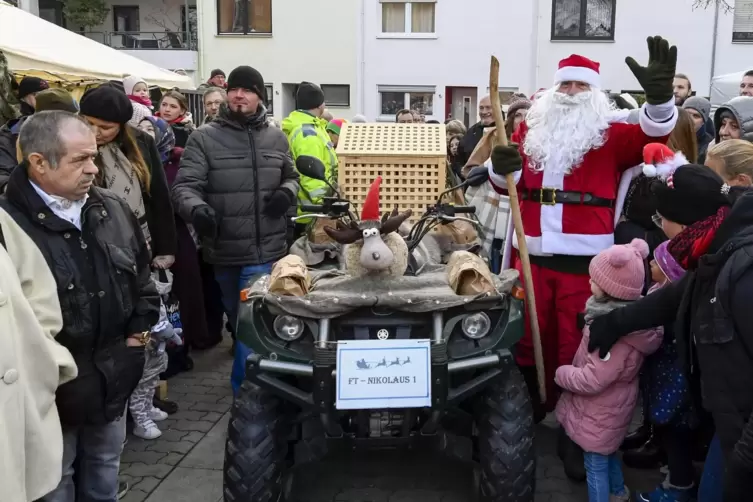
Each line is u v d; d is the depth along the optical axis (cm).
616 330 294
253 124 443
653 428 342
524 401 307
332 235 307
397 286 304
